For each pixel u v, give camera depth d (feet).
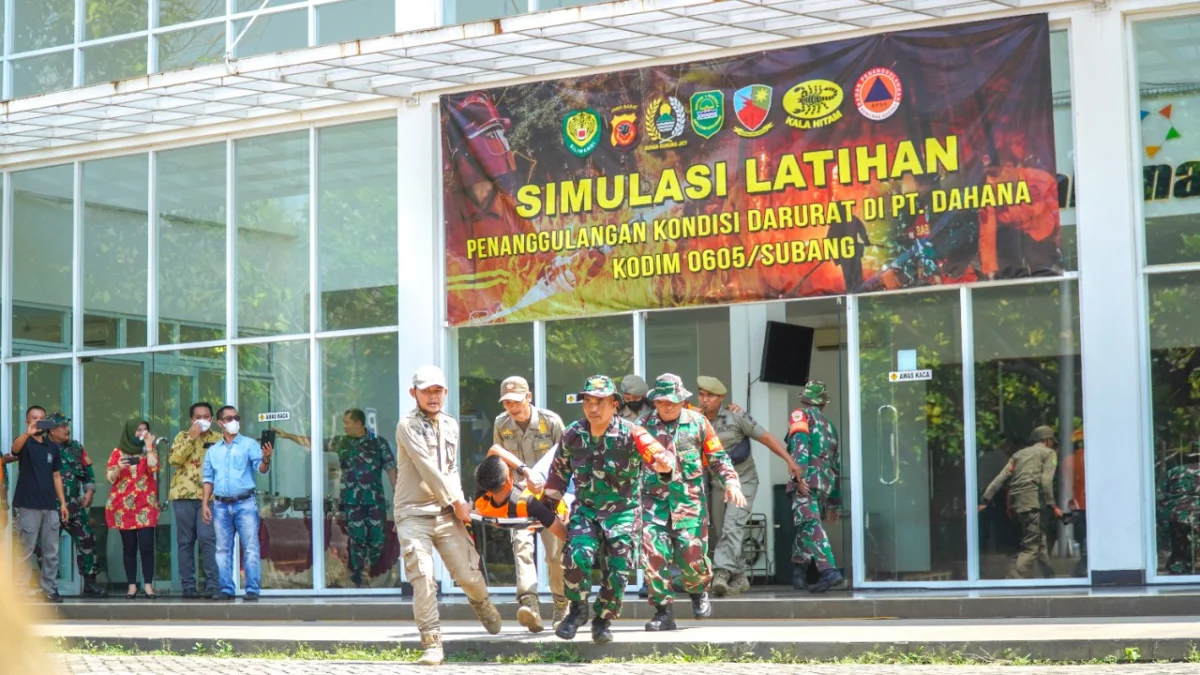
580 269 49.01
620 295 48.47
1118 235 42.32
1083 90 42.91
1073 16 43.11
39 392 59.47
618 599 32.91
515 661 33.96
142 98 50.70
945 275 44.11
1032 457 43.27
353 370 52.90
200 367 55.93
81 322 58.65
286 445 53.83
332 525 52.80
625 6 42.37
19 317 59.93
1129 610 37.17
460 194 50.80
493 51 46.75
